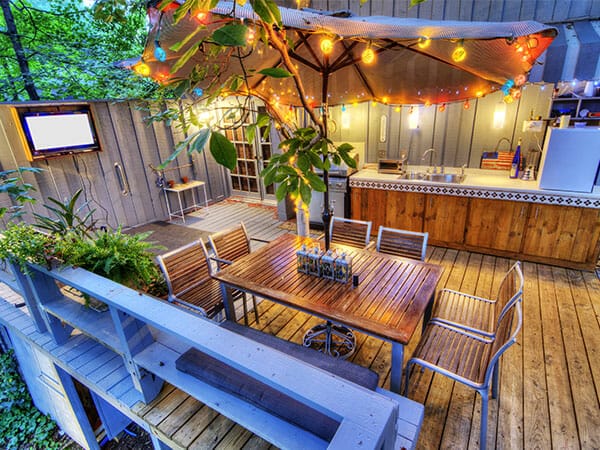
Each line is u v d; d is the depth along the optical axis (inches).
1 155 161.5
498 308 83.3
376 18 87.8
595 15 141.4
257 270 96.1
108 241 94.5
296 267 97.1
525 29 65.6
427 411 83.5
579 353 99.2
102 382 77.5
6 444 132.6
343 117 199.0
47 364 106.3
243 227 126.4
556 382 89.7
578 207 137.4
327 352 103.0
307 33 78.8
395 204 175.6
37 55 219.0
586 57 127.1
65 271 73.0
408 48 90.3
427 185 163.6
